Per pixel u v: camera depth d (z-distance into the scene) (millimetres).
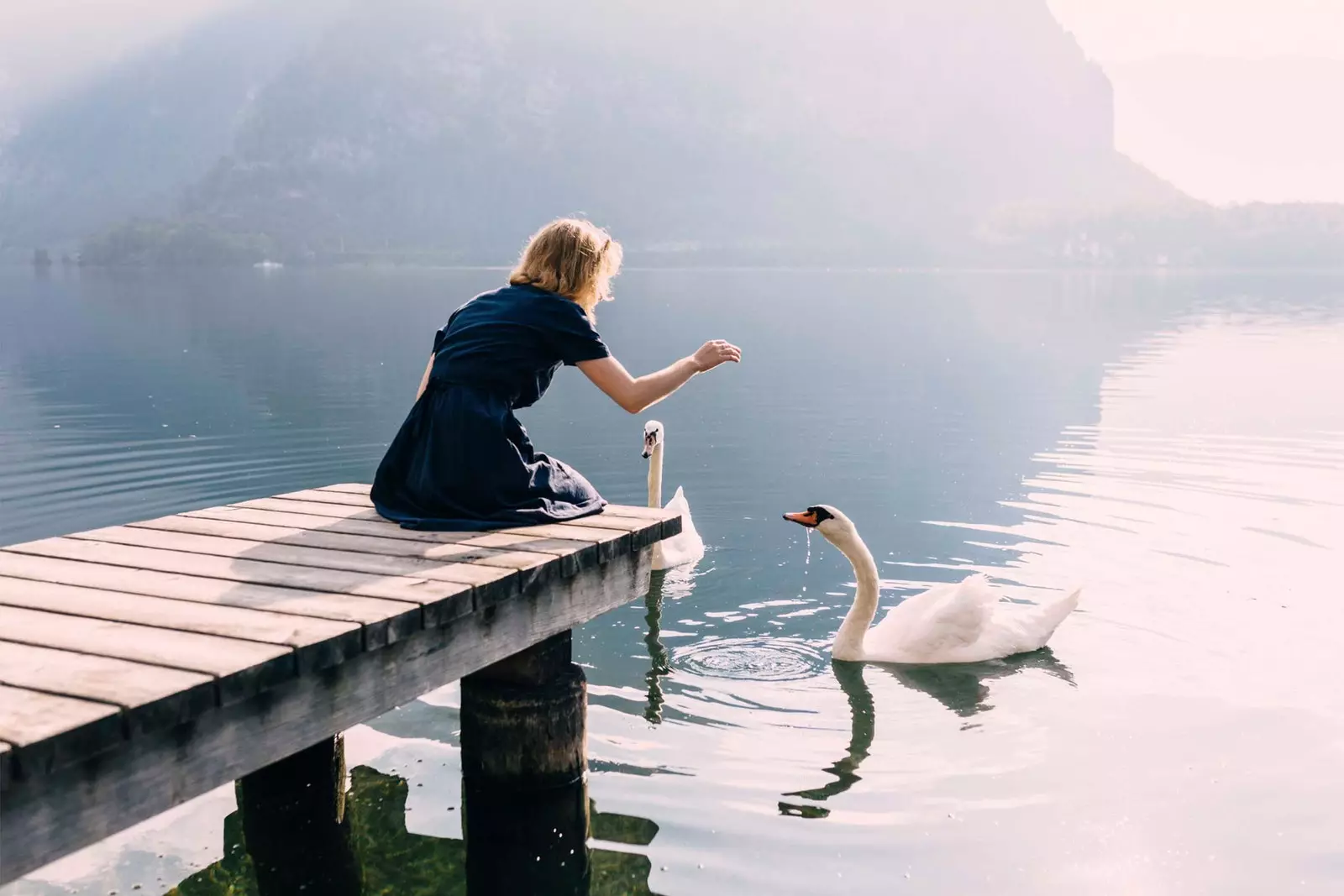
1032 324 40531
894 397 20500
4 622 4039
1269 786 5621
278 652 3730
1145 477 13023
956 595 7609
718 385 22578
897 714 6637
